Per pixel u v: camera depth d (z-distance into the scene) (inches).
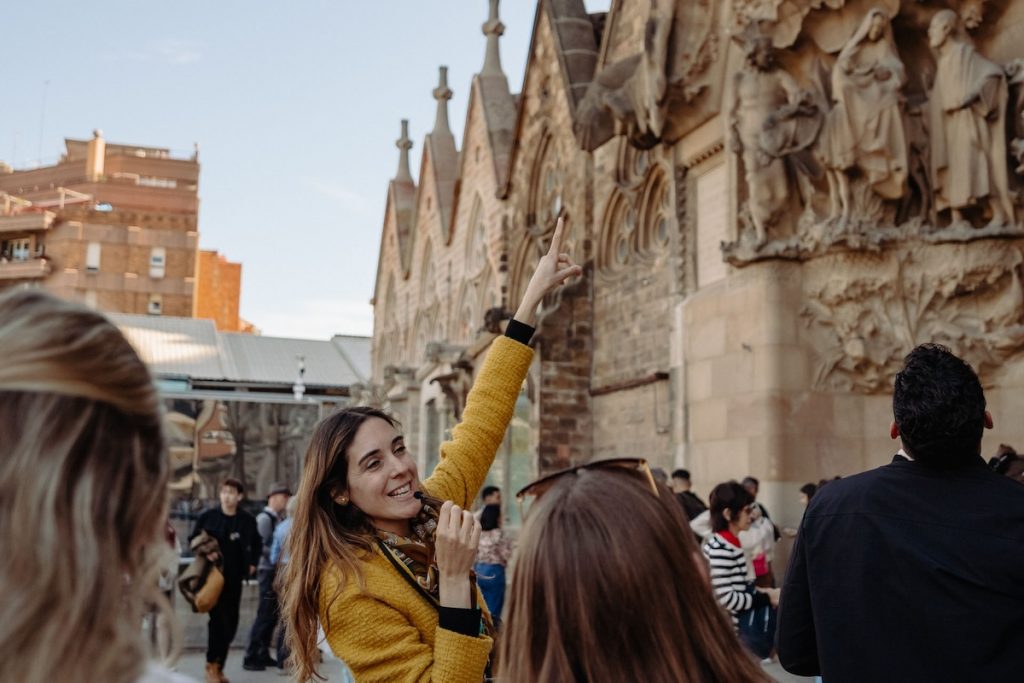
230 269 4532.5
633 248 753.6
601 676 68.7
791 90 476.7
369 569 112.6
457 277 1343.5
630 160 779.4
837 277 459.8
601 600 69.2
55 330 46.2
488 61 1284.4
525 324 147.2
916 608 112.4
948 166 438.6
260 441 1299.2
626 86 642.8
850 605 117.4
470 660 103.8
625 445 732.7
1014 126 434.0
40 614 42.8
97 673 44.1
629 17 776.3
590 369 805.2
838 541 120.6
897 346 450.9
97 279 3164.4
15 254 3221.0
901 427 122.5
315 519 117.4
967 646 109.2
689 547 72.9
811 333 475.8
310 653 115.3
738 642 72.7
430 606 112.4
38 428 44.1
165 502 49.9
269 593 447.8
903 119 445.4
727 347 516.1
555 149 962.1
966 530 113.3
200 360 2015.3
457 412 927.0
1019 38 434.6
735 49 556.1
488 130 1212.5
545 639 72.9
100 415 46.3
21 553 42.7
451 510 108.9
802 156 477.7
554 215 955.3
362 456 120.1
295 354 2187.5
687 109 611.2
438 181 1530.5
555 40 936.3
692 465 545.0
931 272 442.3
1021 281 430.0
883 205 453.7
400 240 1780.3
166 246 3255.4
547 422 786.8
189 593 393.7
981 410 119.9
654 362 700.0
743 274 504.7
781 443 467.2
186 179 3371.1
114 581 45.3
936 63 450.9
